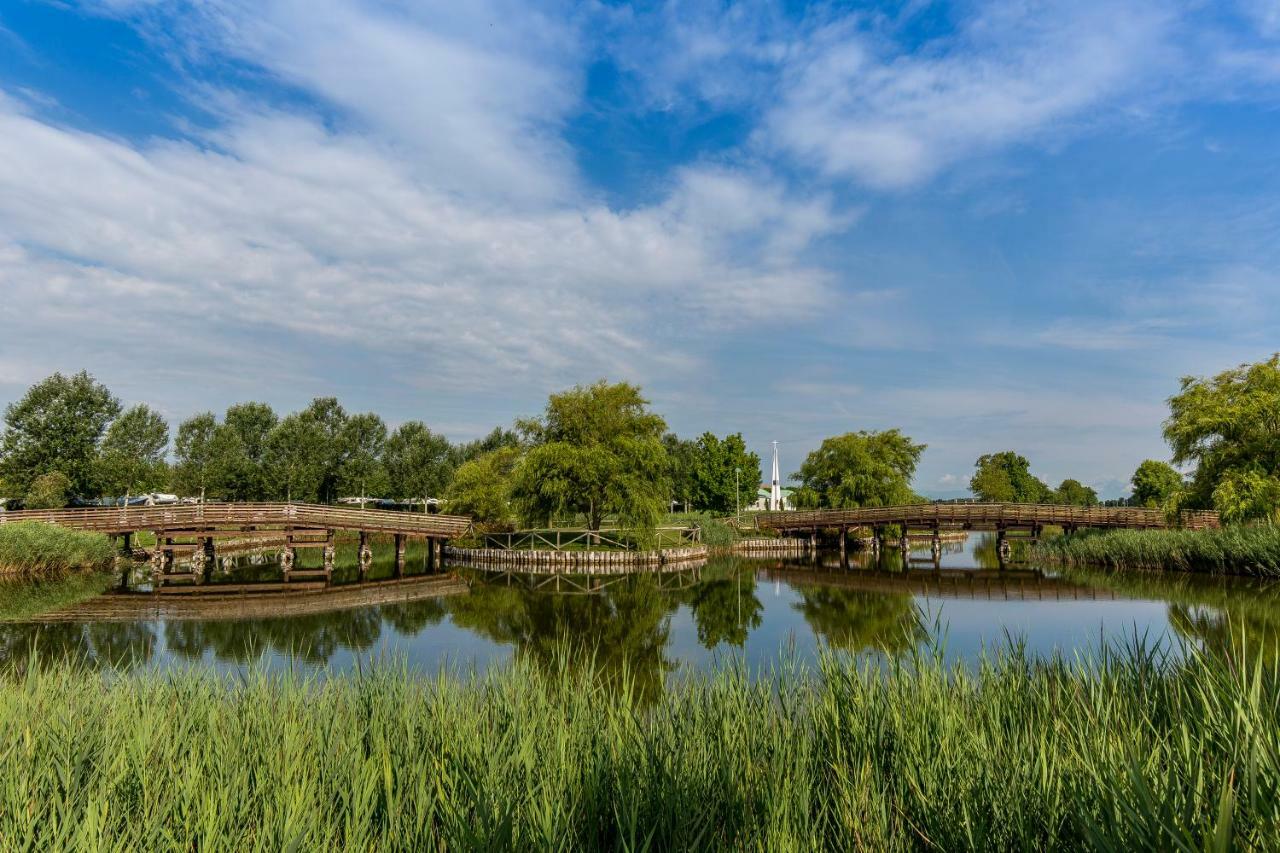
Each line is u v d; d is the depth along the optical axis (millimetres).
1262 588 22781
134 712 5898
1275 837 2566
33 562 26969
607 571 33438
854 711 5543
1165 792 3088
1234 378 30000
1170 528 32156
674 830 3844
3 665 12406
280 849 3580
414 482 54625
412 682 7289
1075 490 85438
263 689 6676
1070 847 3373
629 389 37781
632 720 5570
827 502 51969
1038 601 21094
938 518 38969
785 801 3920
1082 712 5352
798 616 19359
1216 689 4520
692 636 16344
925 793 4141
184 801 4023
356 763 4516
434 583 27875
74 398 38750
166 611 20000
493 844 3381
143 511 30656
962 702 5875
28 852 3586
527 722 5500
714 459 57281
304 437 50094
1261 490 26828
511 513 41062
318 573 31141
